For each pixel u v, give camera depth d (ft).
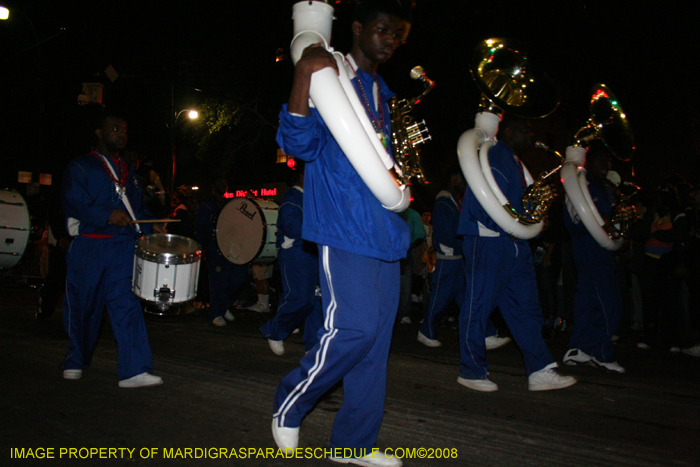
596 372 17.74
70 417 11.85
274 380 15.30
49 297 25.49
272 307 34.76
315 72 8.34
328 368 9.32
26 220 16.88
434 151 52.19
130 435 10.88
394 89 46.62
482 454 10.48
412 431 11.60
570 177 17.65
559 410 13.38
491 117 15.51
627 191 22.98
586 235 17.99
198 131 75.61
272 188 71.67
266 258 26.45
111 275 14.26
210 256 26.50
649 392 15.31
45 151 58.23
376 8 9.40
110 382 14.73
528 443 11.10
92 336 14.97
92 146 14.82
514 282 15.30
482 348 15.17
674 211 23.39
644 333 23.67
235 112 71.20
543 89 15.67
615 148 18.44
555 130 59.26
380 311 9.57
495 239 14.92
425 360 19.10
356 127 8.43
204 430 11.25
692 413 13.44
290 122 8.45
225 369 16.56
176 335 22.86
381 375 9.67
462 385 15.44
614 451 10.82
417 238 23.91
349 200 9.11
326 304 9.50
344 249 9.14
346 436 9.65
